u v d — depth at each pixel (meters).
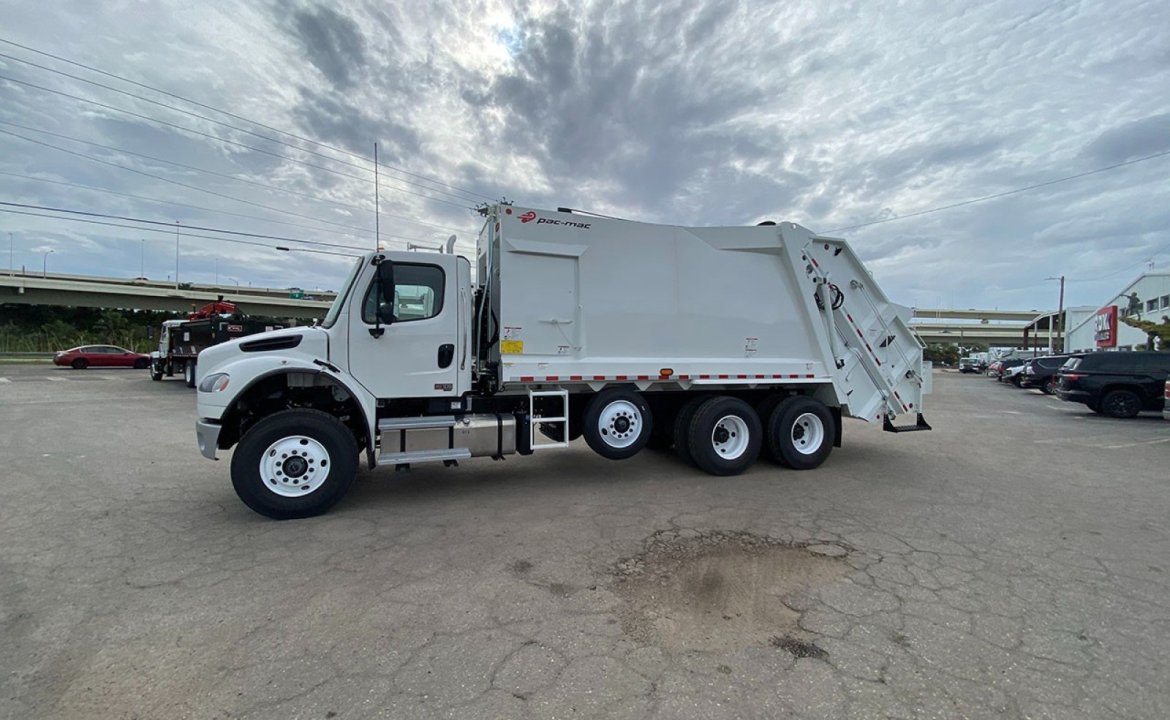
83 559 4.31
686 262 7.13
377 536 4.86
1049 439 10.72
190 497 6.04
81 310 60.75
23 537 4.79
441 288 6.17
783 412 7.52
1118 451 9.38
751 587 3.88
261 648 3.07
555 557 4.40
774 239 7.55
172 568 4.15
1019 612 3.54
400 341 5.96
